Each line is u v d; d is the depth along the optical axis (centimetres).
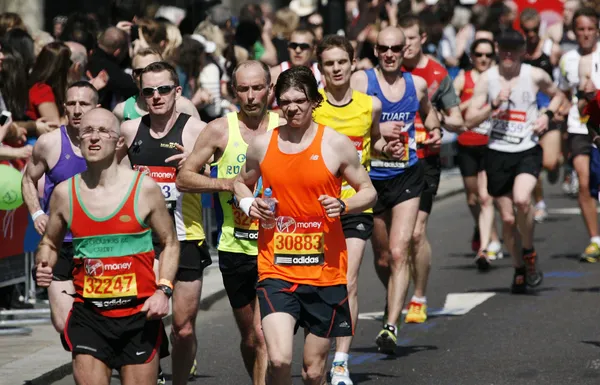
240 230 1800
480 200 3247
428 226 4066
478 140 3291
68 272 1873
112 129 1486
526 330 2392
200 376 2086
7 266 2506
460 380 2005
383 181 2248
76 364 1505
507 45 2817
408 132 2272
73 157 1936
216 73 3466
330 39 2039
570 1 4506
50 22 4525
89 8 4584
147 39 3161
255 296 1830
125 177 1505
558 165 3934
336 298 1617
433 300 2769
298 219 1603
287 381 1575
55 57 2588
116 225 1496
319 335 1620
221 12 3956
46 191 1995
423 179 2286
